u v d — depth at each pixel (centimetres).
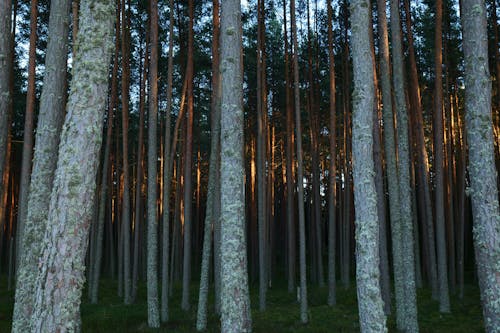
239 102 696
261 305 1444
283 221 2511
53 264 403
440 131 1367
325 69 1989
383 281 1337
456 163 1983
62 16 664
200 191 2991
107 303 1625
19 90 1928
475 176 605
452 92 1877
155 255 1169
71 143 424
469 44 631
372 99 577
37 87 1905
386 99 1021
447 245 1928
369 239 545
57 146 625
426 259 1806
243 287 652
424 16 1755
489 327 572
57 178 420
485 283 582
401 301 1056
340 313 1370
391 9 997
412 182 1667
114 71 1650
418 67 1814
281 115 2206
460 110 2011
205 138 2245
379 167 1323
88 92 435
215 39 1306
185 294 1459
